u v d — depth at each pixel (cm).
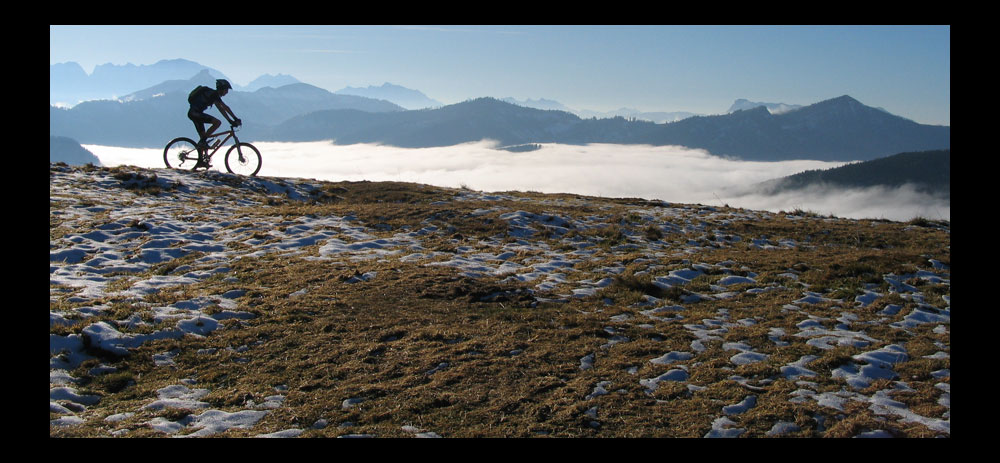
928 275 1488
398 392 861
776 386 860
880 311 1250
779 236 2167
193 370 945
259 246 1739
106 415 794
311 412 803
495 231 2047
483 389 869
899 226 2388
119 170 2542
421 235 1981
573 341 1056
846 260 1617
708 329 1141
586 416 782
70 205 2008
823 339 1062
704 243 2033
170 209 2103
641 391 858
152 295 1216
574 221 2255
